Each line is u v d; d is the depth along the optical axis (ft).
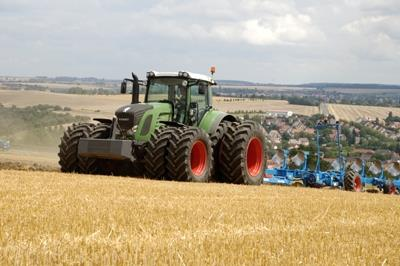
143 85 78.54
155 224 29.71
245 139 77.00
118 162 74.33
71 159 73.15
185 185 59.93
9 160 116.26
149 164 69.67
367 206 49.34
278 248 24.30
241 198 49.24
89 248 21.31
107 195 43.57
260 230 29.91
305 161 111.75
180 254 21.22
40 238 23.47
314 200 52.54
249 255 21.99
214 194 51.29
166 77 77.36
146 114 72.23
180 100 76.54
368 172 119.24
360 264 22.29
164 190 51.13
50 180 55.11
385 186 112.68
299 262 21.63
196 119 76.74
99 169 73.72
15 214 29.96
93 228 27.07
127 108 72.08
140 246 22.33
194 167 72.64
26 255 19.67
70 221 28.50
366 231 32.42
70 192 44.24
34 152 171.73
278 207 42.78
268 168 113.50
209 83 80.18
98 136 72.74
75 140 73.10
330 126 113.29
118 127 71.77
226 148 76.74
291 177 108.27
